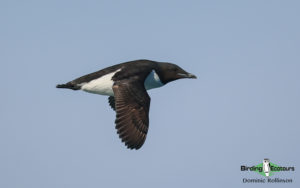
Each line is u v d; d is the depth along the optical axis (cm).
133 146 1444
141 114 1491
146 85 1744
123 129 1455
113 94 1694
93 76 1684
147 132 1471
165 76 1789
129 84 1580
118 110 1491
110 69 1686
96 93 1702
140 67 1709
